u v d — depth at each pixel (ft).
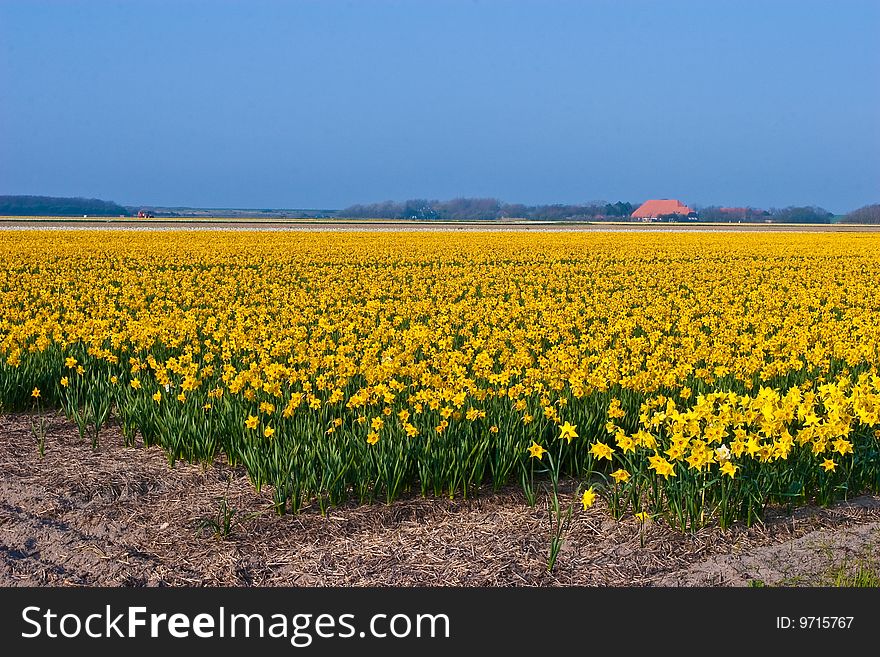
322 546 23.39
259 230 237.86
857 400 25.84
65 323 56.80
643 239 185.37
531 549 22.91
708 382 36.91
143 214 502.38
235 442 29.53
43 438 32.76
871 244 169.07
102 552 23.03
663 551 22.59
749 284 92.22
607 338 48.80
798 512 25.00
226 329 49.90
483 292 81.97
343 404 32.83
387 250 141.69
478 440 28.48
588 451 28.68
